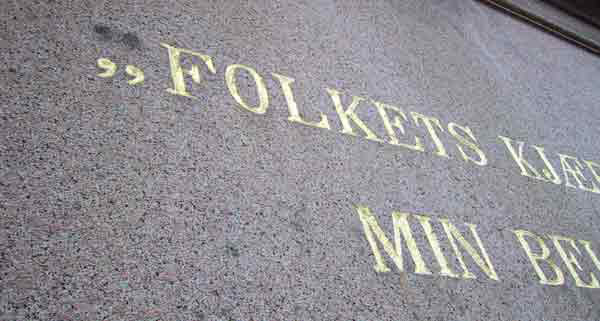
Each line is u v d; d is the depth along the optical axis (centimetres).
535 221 332
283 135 277
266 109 286
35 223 179
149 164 221
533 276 287
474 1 635
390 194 281
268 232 223
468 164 346
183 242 199
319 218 243
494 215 315
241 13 351
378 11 475
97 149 214
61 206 188
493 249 289
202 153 240
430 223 279
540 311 268
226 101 275
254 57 318
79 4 275
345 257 232
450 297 244
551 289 286
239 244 211
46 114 215
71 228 183
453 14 565
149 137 232
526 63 553
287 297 202
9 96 212
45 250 173
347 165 283
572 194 384
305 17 394
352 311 212
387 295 226
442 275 253
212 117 261
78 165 204
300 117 295
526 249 304
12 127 203
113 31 271
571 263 314
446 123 372
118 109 235
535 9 731
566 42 693
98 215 192
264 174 249
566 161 421
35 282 164
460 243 278
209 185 228
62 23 258
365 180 281
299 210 241
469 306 246
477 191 325
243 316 187
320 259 224
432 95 396
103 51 257
